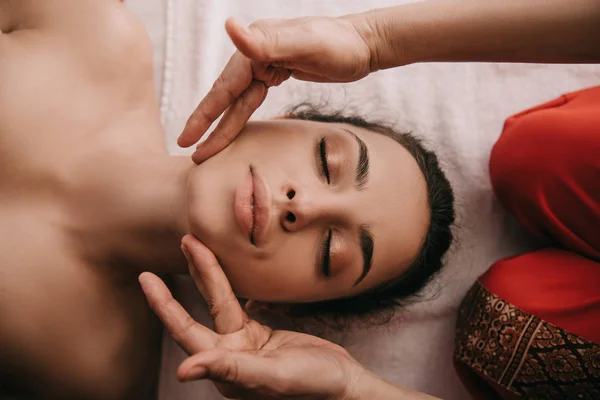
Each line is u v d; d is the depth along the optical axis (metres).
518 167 0.90
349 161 0.75
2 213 0.79
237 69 0.71
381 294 0.92
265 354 0.65
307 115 0.93
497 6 0.74
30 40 0.85
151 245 0.81
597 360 0.78
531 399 0.84
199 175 0.71
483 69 1.09
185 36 1.06
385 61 0.78
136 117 0.89
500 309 0.87
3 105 0.79
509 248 1.03
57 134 0.82
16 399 0.88
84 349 0.83
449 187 0.94
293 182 0.70
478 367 0.89
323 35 0.69
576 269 0.87
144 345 0.92
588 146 0.82
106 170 0.81
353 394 0.70
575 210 0.87
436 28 0.75
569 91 1.08
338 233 0.74
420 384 1.00
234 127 0.72
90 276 0.83
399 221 0.80
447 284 1.01
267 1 1.09
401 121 1.06
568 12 0.74
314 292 0.78
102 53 0.87
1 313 0.77
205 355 0.53
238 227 0.68
